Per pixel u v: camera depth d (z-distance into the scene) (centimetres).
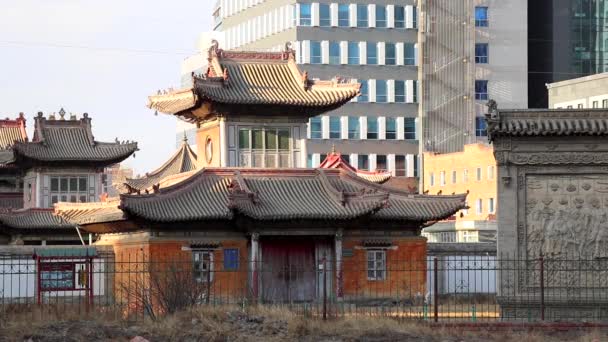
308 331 7775
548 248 8862
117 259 11369
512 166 8894
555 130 8788
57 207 12406
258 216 10712
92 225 11769
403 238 11419
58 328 7706
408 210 11362
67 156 14938
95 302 9881
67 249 10238
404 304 10038
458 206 11462
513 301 8794
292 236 11031
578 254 8844
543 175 8900
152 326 7794
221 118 11638
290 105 11600
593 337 7944
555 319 8638
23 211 14325
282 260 11050
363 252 11294
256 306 8838
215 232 10975
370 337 7688
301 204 10988
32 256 10344
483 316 8912
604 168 8862
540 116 8875
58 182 15088
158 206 10775
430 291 11694
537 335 8025
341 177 11581
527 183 8906
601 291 8800
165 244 10806
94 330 7662
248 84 11712
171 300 8469
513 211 8875
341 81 12950
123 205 10544
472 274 12100
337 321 8044
